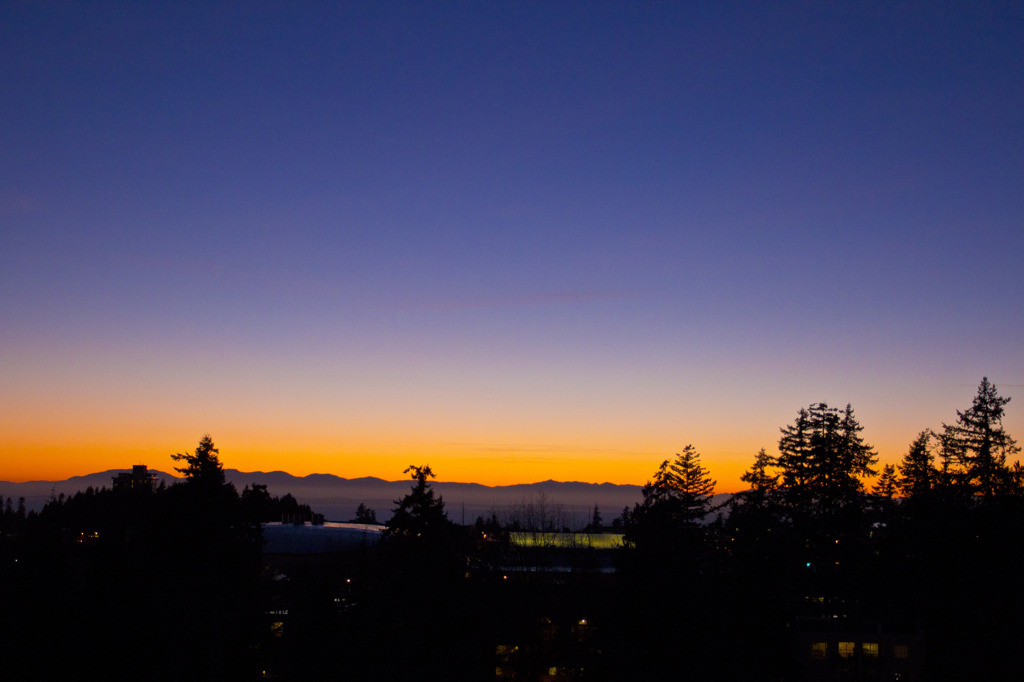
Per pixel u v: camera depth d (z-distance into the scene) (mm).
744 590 40875
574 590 44281
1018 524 47844
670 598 37969
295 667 38562
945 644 48219
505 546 48125
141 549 38562
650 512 43281
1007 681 43031
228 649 37219
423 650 36906
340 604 41062
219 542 39469
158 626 35750
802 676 41906
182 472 40219
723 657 36375
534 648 42688
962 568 48188
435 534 39188
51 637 35938
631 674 37031
